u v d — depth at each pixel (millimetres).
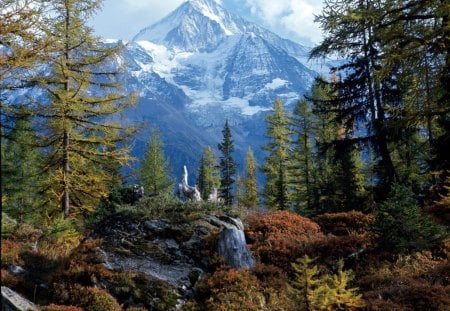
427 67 11648
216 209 17781
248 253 15031
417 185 27484
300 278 8625
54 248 15508
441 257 13984
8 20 13727
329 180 36688
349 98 24531
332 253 15031
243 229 17516
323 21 13164
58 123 20141
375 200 23266
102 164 23562
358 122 25594
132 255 14273
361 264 14414
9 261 13430
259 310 11875
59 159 21781
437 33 11000
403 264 13758
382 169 23641
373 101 23297
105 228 15609
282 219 18531
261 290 13094
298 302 8859
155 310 12359
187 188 22266
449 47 11242
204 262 14734
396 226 14602
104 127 22016
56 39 15742
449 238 14641
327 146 25203
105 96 21656
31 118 19688
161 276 13617
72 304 11664
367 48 22156
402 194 14859
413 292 11352
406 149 27969
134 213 16281
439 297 10961
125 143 22750
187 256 14844
